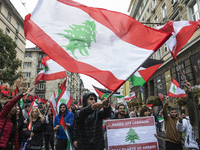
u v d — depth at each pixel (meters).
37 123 5.13
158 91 20.89
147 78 4.79
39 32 2.87
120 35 2.85
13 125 3.88
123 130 3.88
